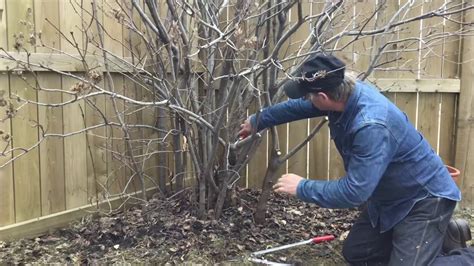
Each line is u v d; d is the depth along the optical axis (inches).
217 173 152.6
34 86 135.3
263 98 151.9
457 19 172.9
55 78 140.6
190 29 149.9
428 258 111.9
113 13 137.3
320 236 146.4
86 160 151.8
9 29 128.4
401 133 109.5
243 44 129.3
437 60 177.0
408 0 159.0
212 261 129.8
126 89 158.9
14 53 129.2
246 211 157.2
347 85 108.7
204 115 142.3
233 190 157.0
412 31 174.6
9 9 128.1
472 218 168.6
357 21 172.1
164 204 157.6
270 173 147.9
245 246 137.9
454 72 177.8
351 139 109.0
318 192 106.7
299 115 132.6
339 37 141.3
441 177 114.2
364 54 173.9
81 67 145.9
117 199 160.6
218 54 145.9
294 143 182.4
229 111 139.6
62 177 145.6
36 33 133.2
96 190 155.2
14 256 127.7
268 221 153.1
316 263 132.4
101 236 139.9
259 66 127.3
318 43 132.1
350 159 109.1
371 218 122.0
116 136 159.5
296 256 135.2
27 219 137.8
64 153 145.6
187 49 133.9
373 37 169.3
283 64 162.1
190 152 145.0
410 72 175.5
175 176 165.6
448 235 123.2
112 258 130.1
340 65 107.4
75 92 114.1
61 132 143.9
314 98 111.0
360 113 106.7
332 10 133.1
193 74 146.0
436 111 179.9
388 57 175.8
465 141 177.6
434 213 112.0
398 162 110.8
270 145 182.9
